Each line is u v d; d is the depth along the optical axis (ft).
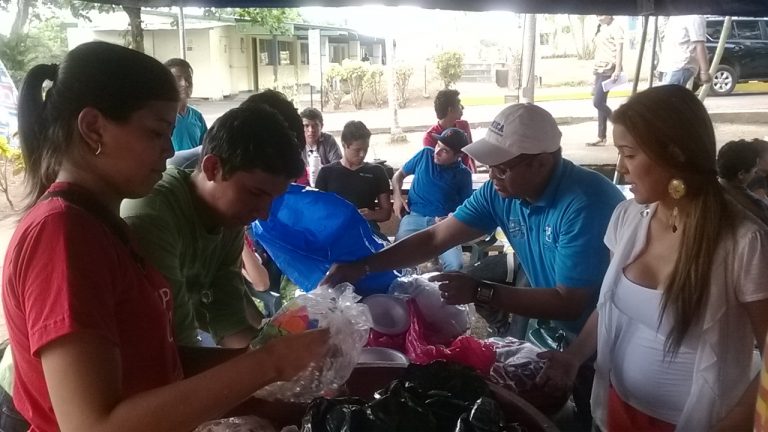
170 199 4.85
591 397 5.88
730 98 46.26
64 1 39.14
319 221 6.95
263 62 68.69
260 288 9.29
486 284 6.73
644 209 5.51
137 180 3.39
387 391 3.98
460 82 61.67
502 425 3.61
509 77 54.03
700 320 4.84
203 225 5.13
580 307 6.77
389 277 7.25
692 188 4.81
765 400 2.65
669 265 5.16
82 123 3.21
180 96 3.62
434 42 65.16
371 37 62.85
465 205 8.23
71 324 2.86
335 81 53.67
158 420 2.97
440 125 19.57
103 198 3.41
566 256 6.84
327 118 48.08
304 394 4.21
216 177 4.80
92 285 3.00
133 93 3.23
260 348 3.39
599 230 6.79
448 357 5.64
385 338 6.31
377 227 15.71
